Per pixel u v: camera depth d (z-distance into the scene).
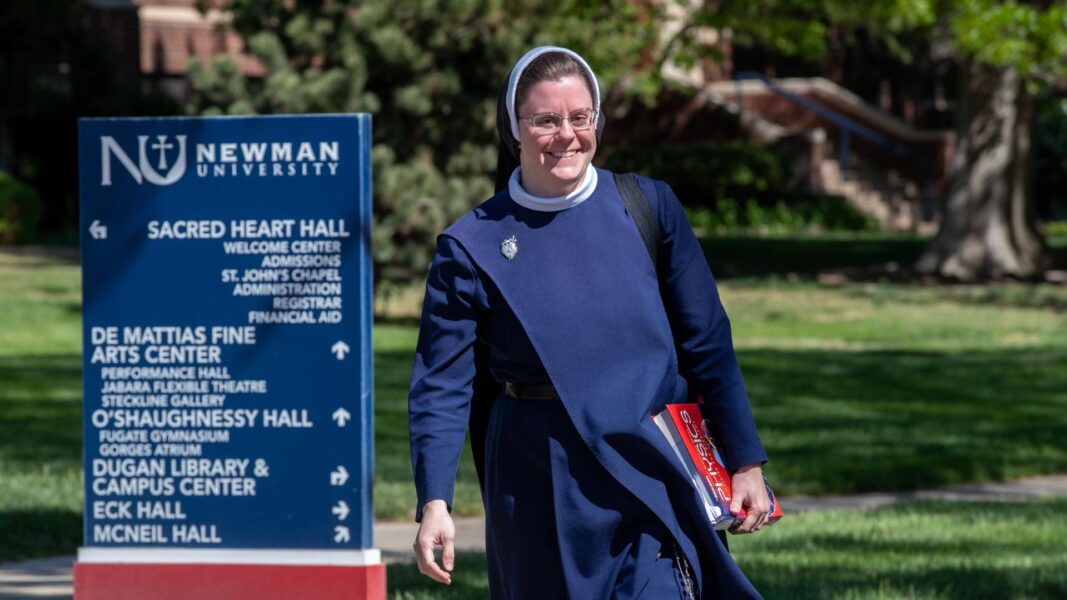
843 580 10.02
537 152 5.50
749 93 58.75
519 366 5.54
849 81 62.16
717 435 5.74
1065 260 42.00
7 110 45.78
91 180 8.37
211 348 8.36
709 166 53.88
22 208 41.78
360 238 8.21
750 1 39.41
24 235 41.84
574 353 5.43
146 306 8.38
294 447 8.34
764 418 19.41
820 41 40.91
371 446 8.35
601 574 5.42
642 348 5.48
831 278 40.22
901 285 38.94
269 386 8.33
